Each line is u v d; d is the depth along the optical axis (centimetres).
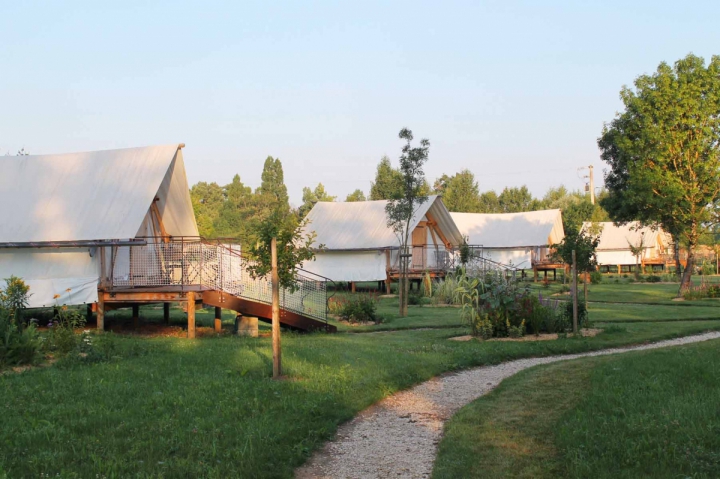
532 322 1939
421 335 1970
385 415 1025
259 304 1950
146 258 2070
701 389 1014
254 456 748
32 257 2023
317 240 4106
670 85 3522
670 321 2392
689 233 3662
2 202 2122
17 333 1339
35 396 1008
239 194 9900
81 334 1492
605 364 1321
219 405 964
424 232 4184
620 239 6581
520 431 877
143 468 699
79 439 796
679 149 3512
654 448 726
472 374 1402
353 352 1498
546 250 5681
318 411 970
